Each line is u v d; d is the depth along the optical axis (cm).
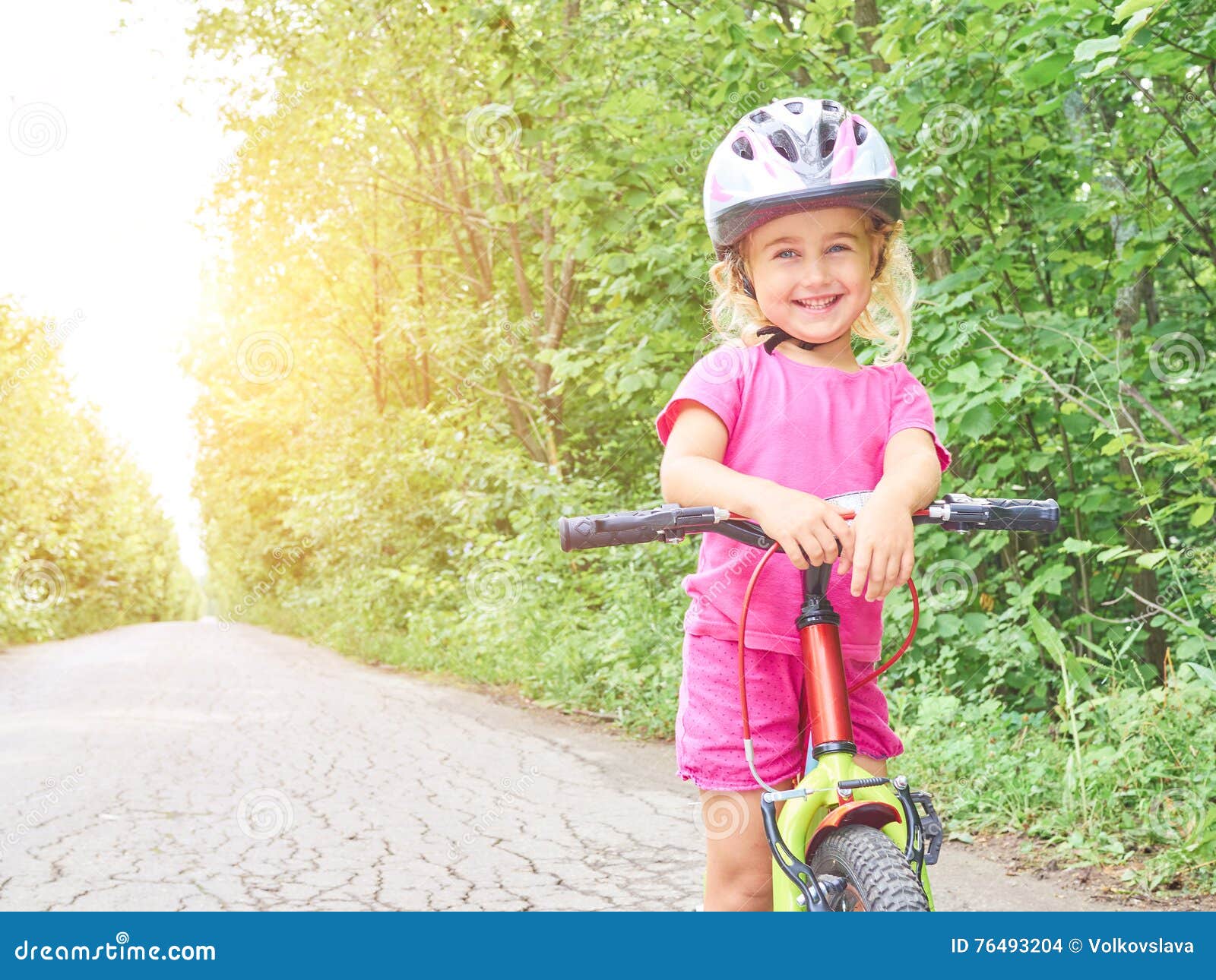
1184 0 473
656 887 386
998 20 567
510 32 866
